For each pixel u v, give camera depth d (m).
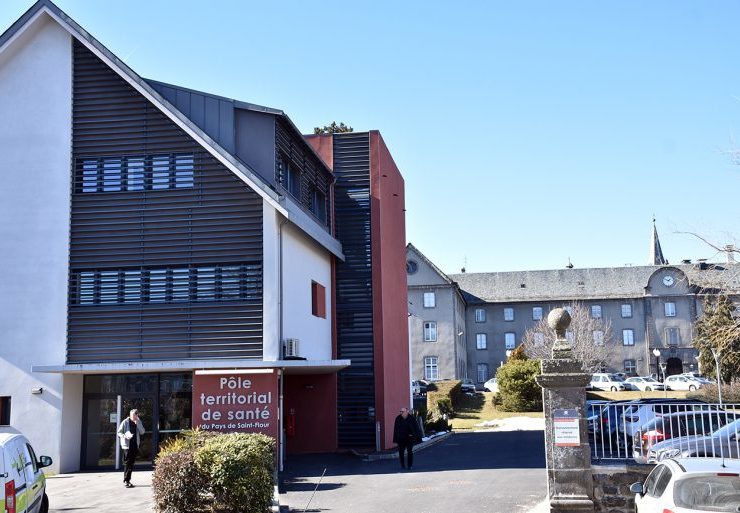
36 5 22.03
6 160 22.08
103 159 21.91
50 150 22.05
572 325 69.19
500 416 46.53
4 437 11.55
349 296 27.91
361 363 27.33
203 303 21.03
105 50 21.89
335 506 15.00
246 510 13.49
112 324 21.22
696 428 14.58
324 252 27.03
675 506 8.59
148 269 21.36
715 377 55.50
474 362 79.88
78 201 21.78
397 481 18.31
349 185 28.70
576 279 81.00
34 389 21.12
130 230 21.52
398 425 20.84
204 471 13.52
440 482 17.91
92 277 21.50
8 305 21.53
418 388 56.31
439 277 70.50
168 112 21.55
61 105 22.20
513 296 80.25
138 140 21.84
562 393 13.20
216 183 21.42
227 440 14.18
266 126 22.66
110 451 21.36
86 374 21.53
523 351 57.12
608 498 12.94
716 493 8.62
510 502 14.93
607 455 13.82
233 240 21.14
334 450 26.55
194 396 20.12
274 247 20.97
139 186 21.67
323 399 26.80
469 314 81.00
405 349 33.41
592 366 66.38
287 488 17.48
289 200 23.17
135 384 21.50
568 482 12.97
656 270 77.94
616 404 16.19
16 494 10.99
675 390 60.06
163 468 13.67
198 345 20.86
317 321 25.66
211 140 21.31
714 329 22.45
